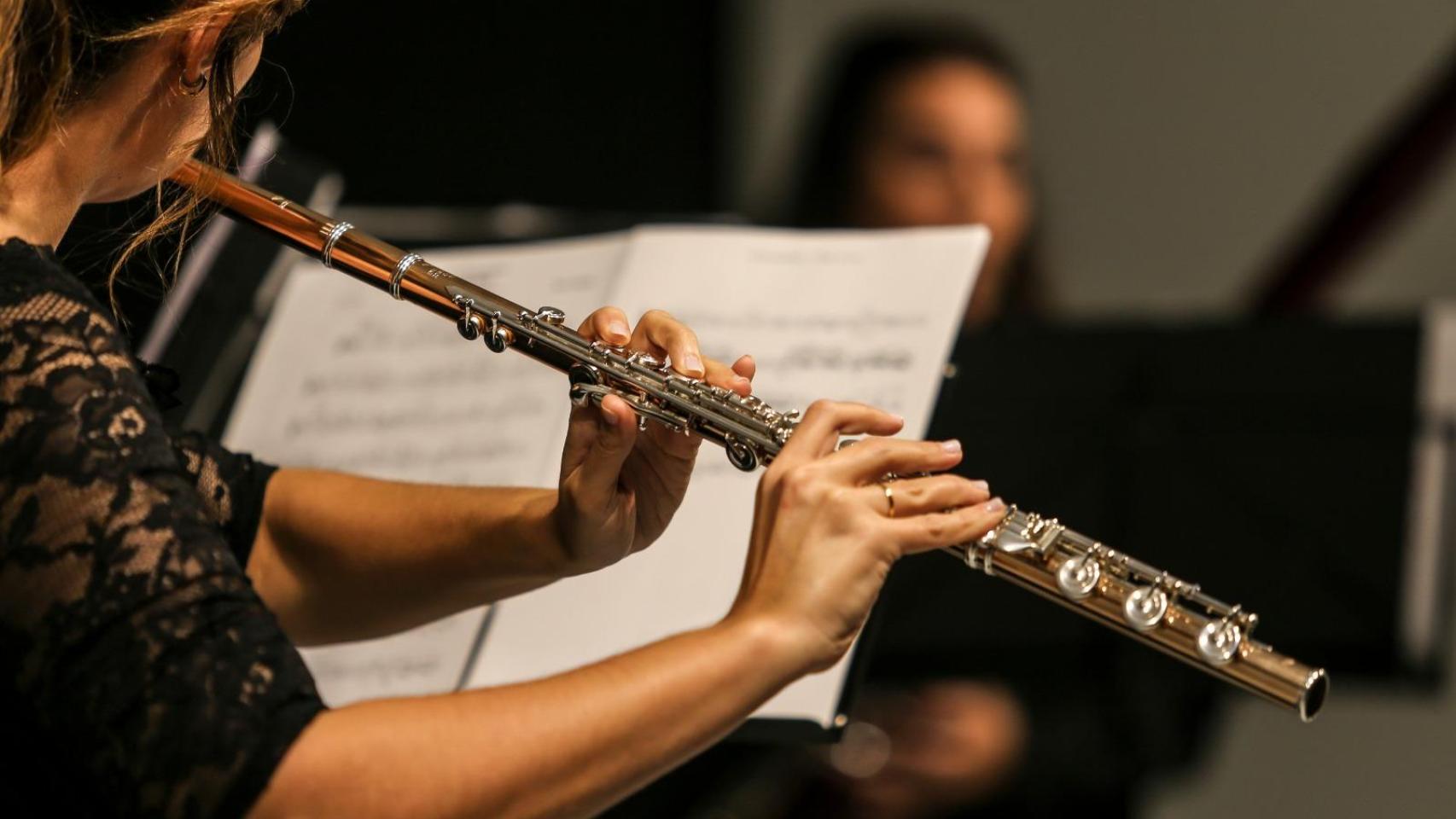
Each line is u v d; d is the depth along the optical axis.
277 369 3.45
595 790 1.76
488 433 3.23
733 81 7.64
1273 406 4.25
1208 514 4.34
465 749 1.71
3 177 1.89
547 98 7.45
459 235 3.85
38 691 1.71
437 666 2.92
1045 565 1.98
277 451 3.32
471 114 7.39
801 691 2.63
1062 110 7.69
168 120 2.02
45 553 1.72
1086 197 7.72
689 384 2.13
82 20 1.85
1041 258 5.71
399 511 2.45
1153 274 7.71
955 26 5.97
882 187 5.59
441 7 7.26
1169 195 7.68
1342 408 4.24
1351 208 5.83
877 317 3.03
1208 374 4.25
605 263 3.31
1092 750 4.51
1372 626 4.38
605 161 7.55
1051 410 4.26
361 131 7.31
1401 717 6.81
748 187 7.65
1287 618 4.39
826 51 7.66
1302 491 4.30
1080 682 4.55
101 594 1.71
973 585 4.43
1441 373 4.20
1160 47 7.62
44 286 1.83
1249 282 7.59
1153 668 4.58
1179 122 7.64
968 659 4.50
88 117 1.93
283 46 7.16
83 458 1.75
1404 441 4.26
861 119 5.62
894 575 4.22
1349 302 7.25
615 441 2.11
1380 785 6.86
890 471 1.92
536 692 1.78
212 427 3.44
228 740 1.67
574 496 2.19
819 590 1.82
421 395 3.35
